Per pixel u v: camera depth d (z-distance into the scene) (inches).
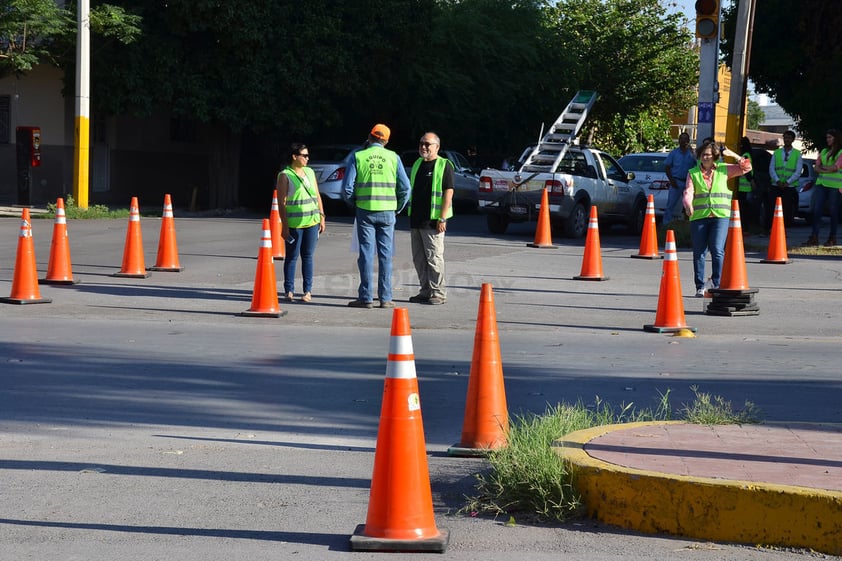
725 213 601.6
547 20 1948.8
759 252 884.0
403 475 219.1
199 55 1246.3
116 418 337.4
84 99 1138.0
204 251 829.8
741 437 271.9
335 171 1258.6
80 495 258.8
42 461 289.7
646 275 735.7
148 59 1224.8
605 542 223.1
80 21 1115.9
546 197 911.7
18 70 1187.9
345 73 1293.1
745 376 404.5
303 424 333.1
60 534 229.9
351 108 1461.6
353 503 253.3
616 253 879.1
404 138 1603.1
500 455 263.1
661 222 1167.6
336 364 424.8
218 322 528.1
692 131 2369.6
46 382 386.3
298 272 723.4
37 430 323.0
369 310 573.6
